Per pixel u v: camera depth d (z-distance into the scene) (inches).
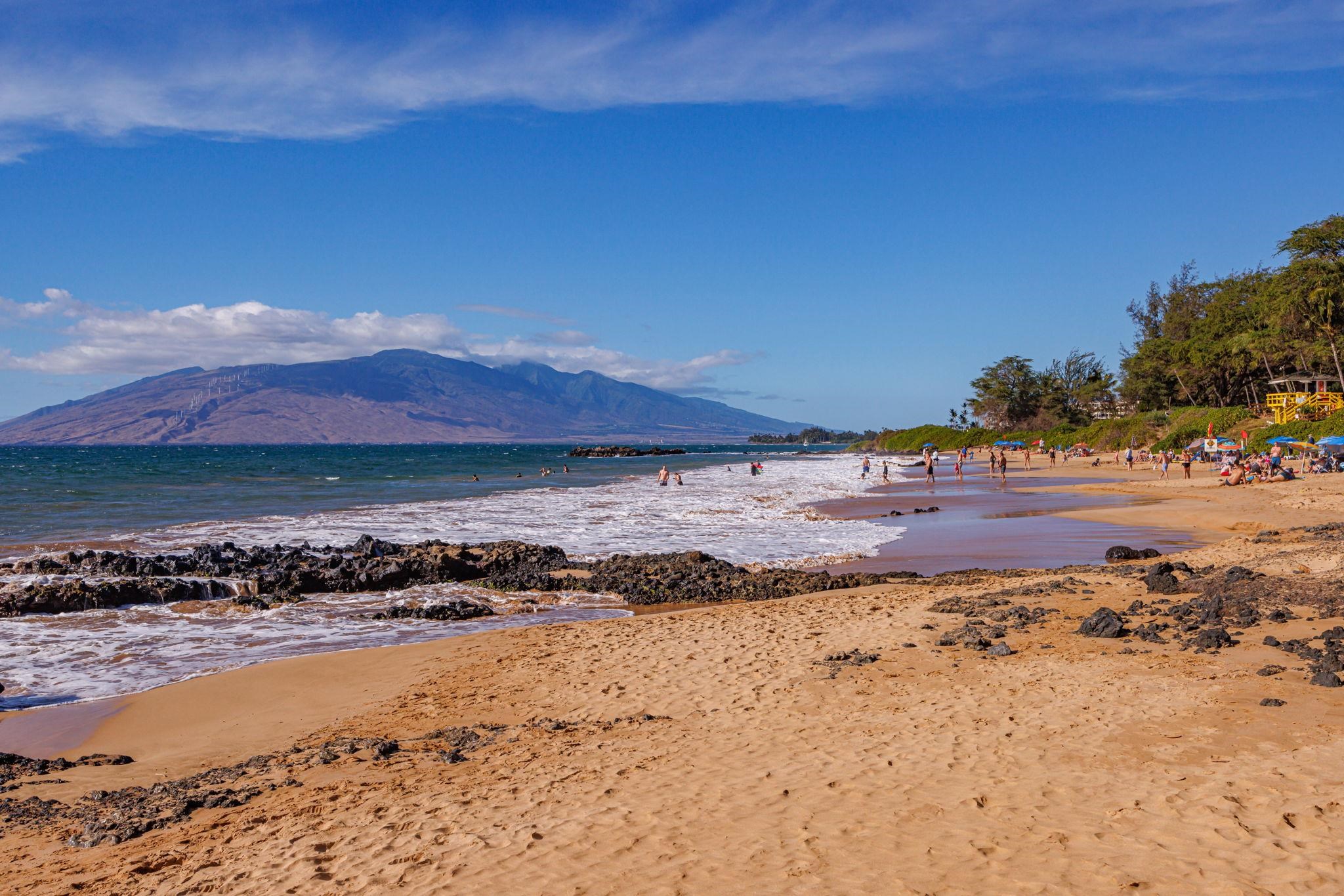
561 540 1091.9
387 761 321.1
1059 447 3951.8
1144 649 414.6
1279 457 1803.6
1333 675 334.6
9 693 449.4
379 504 1702.8
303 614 659.4
